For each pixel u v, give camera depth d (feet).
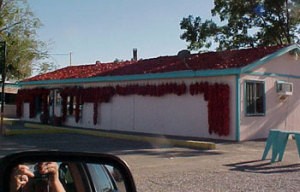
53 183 9.31
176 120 70.79
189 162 42.09
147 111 75.72
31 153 9.21
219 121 64.44
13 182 8.87
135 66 85.51
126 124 79.77
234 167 39.22
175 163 41.32
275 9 112.88
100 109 85.46
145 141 63.10
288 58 72.02
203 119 66.85
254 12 114.62
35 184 9.13
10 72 138.21
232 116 63.57
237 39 119.44
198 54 78.84
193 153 49.26
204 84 66.59
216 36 120.47
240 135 63.10
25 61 137.49
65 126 91.76
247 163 41.81
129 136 65.87
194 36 118.62
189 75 67.72
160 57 86.99
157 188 29.55
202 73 65.98
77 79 90.02
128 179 11.30
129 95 79.25
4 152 48.01
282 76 70.69
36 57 138.92
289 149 53.67
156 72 73.20
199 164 40.83
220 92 64.44
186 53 76.54
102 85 85.05
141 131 76.64
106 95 83.82
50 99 98.89
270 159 44.65
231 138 63.41
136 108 77.87
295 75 73.26
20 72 138.21
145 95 76.07
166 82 72.28
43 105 100.63
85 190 10.11
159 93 73.41
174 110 71.15
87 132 74.74
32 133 73.77
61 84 95.45
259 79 66.44
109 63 99.91
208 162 42.24
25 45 135.85
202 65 68.74
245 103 64.08
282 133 43.04
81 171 10.17
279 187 30.30
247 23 118.83
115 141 63.05
